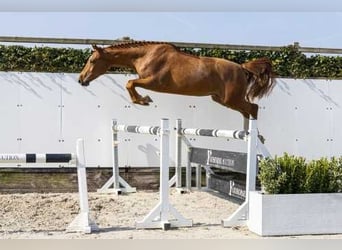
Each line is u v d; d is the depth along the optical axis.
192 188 7.18
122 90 7.23
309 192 4.40
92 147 7.17
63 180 7.06
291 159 4.51
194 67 6.27
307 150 7.54
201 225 4.80
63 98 7.12
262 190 4.55
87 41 7.16
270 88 6.67
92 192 7.02
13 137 7.02
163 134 4.74
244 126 6.68
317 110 7.57
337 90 7.62
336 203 4.42
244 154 5.12
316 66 7.57
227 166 5.61
